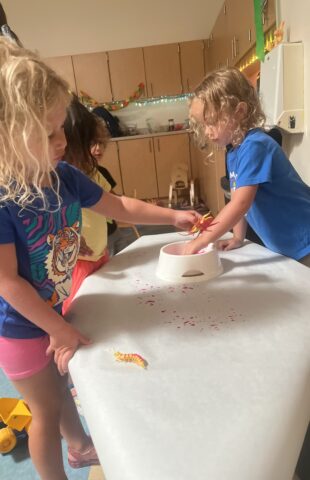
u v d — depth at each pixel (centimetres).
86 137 132
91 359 64
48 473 94
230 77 119
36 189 71
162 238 130
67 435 112
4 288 71
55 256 83
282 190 116
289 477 42
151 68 506
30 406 91
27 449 129
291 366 56
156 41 497
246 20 276
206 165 435
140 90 514
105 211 101
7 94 60
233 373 55
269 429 45
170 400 51
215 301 80
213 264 94
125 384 56
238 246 116
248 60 293
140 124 548
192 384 54
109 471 44
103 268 107
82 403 56
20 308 72
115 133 509
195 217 109
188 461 42
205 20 486
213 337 66
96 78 507
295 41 195
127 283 95
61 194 84
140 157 511
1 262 71
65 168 91
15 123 61
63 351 68
